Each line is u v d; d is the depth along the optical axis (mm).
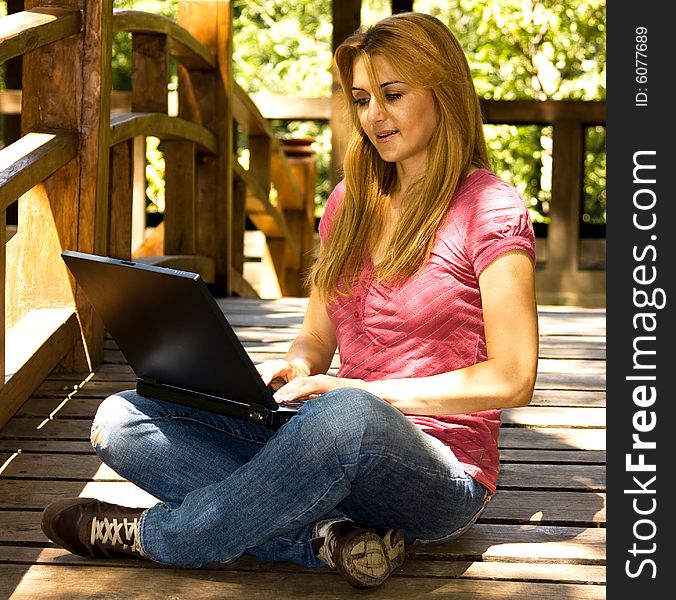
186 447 2201
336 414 1955
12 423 3055
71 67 3438
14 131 6707
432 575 2197
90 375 3469
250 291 5914
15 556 2291
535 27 9703
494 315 2049
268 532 2043
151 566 2236
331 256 2254
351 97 2268
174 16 11555
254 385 2000
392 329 2158
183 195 4824
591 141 10500
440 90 2127
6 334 3287
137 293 2035
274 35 11172
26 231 3480
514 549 2322
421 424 2158
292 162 7066
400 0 6336
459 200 2137
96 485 2695
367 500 2062
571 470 2795
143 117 3969
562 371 3648
